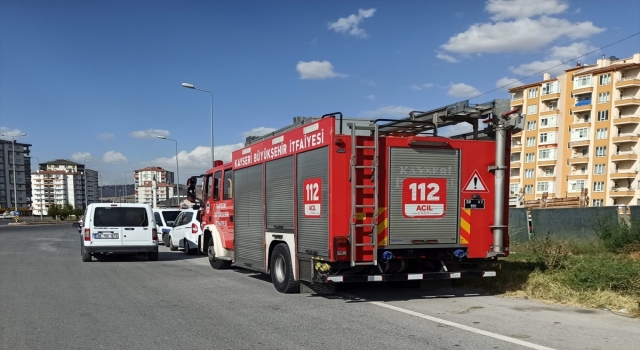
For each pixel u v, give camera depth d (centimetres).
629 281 783
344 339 547
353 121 756
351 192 696
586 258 1105
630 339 538
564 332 568
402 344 525
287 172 824
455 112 776
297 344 530
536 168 6512
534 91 6594
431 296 812
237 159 1049
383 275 736
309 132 753
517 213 1784
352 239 694
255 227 951
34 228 4756
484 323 615
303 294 831
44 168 14275
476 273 784
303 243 771
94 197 14675
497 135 772
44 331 598
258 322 631
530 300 769
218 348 520
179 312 697
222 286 938
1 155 11756
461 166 767
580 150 6062
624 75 5669
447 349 505
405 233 736
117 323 634
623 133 5675
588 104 5953
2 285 963
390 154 730
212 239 1227
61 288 923
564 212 1655
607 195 5725
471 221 772
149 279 1045
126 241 1427
